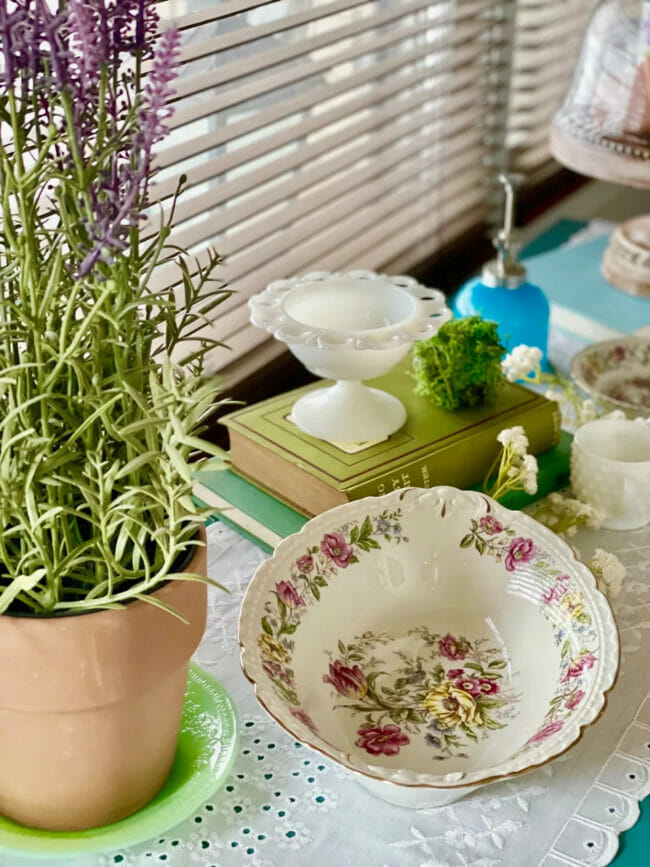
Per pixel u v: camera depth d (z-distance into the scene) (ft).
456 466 3.00
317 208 4.16
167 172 3.53
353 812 2.19
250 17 3.57
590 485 2.97
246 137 3.88
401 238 4.90
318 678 2.36
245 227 3.89
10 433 1.74
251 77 3.70
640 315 4.24
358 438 2.97
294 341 2.74
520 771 1.95
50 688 1.82
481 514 2.61
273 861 2.07
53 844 2.02
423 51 4.56
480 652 2.52
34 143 1.94
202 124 3.57
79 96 1.65
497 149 5.43
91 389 1.84
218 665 2.56
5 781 2.01
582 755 2.30
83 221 1.68
